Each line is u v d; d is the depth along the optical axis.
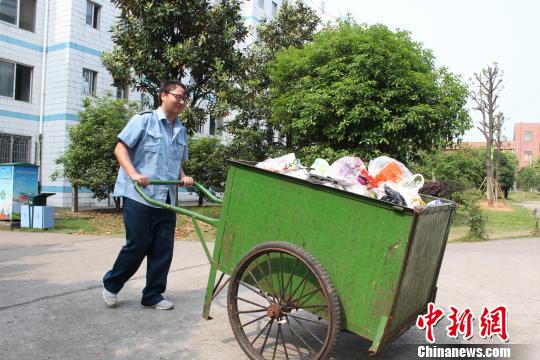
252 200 3.02
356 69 10.91
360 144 11.29
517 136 76.50
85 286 4.62
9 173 10.28
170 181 3.67
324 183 2.85
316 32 13.14
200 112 10.73
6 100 16.50
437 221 2.92
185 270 5.67
